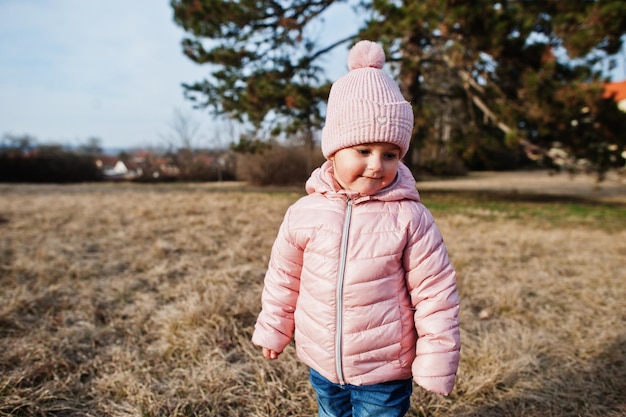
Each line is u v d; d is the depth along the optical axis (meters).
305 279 1.41
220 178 21.53
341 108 1.31
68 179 21.47
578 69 9.17
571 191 15.28
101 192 11.59
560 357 2.40
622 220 7.79
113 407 1.95
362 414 1.39
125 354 2.37
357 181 1.33
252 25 10.35
